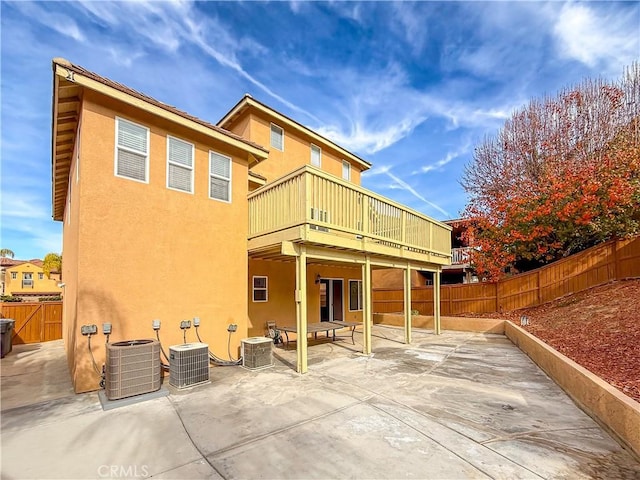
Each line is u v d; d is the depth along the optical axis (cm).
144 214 579
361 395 488
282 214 643
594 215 1173
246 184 759
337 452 321
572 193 1223
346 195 695
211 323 658
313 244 637
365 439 348
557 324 898
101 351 515
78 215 520
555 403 458
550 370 581
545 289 1211
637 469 292
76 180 595
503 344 934
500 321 1119
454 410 430
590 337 702
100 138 535
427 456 313
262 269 909
